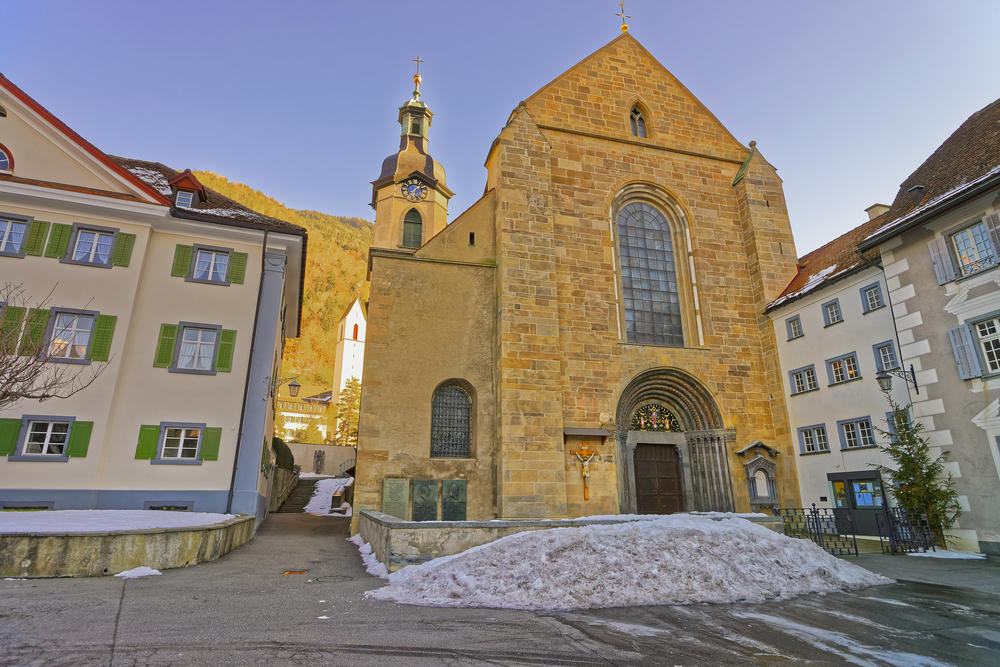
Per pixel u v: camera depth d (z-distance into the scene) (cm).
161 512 1398
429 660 569
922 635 704
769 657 610
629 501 2105
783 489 2203
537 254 2128
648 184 2502
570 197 2339
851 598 922
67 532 932
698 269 2441
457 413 2056
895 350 1820
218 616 703
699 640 668
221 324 1850
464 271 2170
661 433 2273
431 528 1120
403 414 1956
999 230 1501
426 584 898
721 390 2286
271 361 1864
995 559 1386
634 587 880
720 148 2677
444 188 3198
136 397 1708
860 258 2019
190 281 1858
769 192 2583
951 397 1589
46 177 1777
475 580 880
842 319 2033
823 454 2056
